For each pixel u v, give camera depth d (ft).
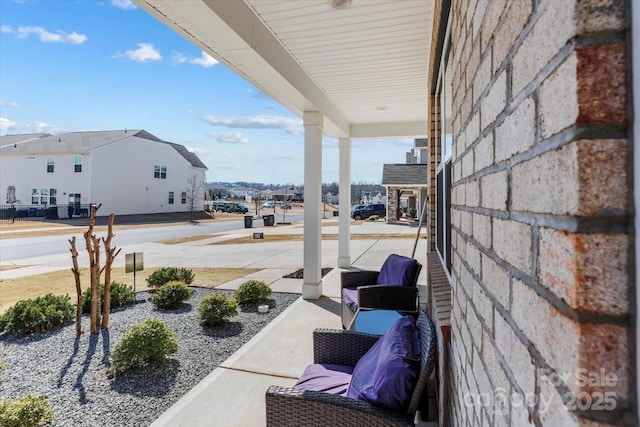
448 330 5.78
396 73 14.60
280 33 10.91
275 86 12.82
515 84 2.17
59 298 15.71
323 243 41.57
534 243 1.85
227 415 8.19
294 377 9.89
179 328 14.51
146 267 28.99
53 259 33.99
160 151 101.86
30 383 10.11
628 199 1.31
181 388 9.77
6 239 49.34
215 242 46.37
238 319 15.67
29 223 73.82
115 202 90.63
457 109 4.89
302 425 5.45
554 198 1.59
